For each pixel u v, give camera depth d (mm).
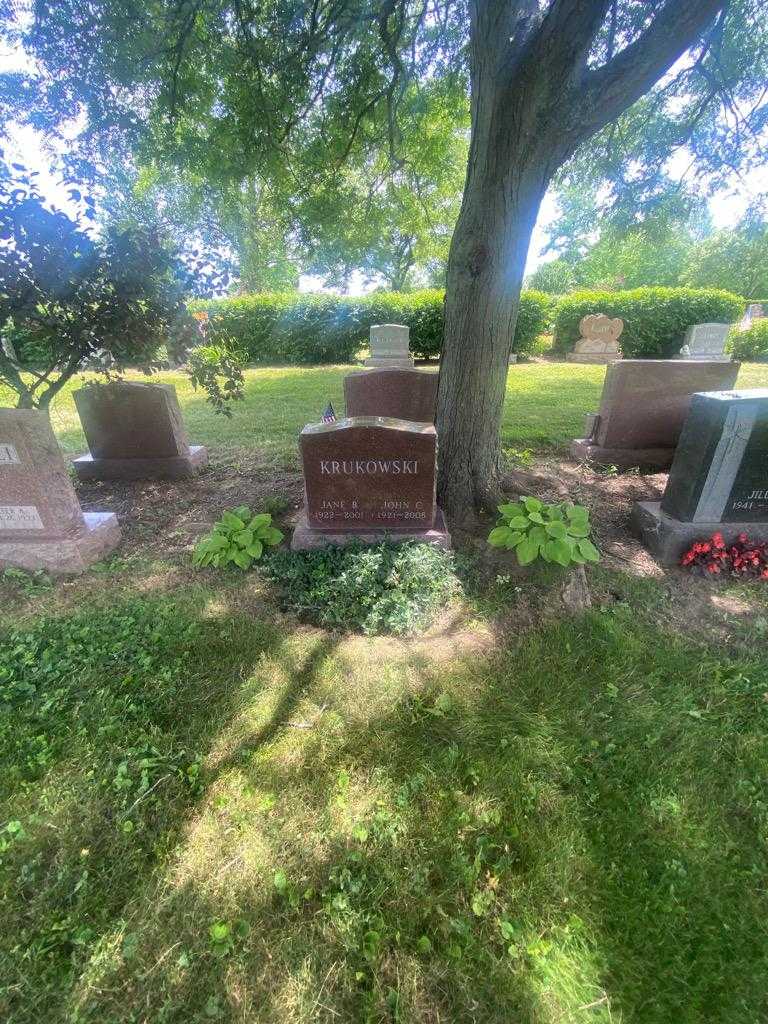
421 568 3197
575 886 1645
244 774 2012
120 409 5098
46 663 2553
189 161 5734
